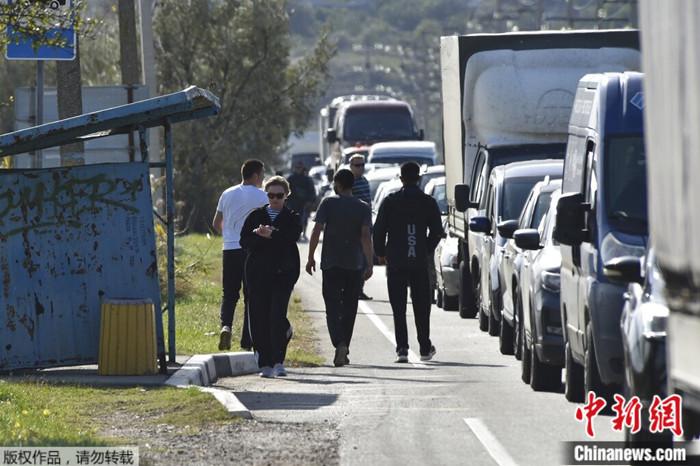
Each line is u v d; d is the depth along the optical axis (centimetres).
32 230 4453
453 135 7338
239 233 5212
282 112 14288
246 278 4816
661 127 2116
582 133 4197
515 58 6938
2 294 4434
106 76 13675
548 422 3622
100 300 4481
